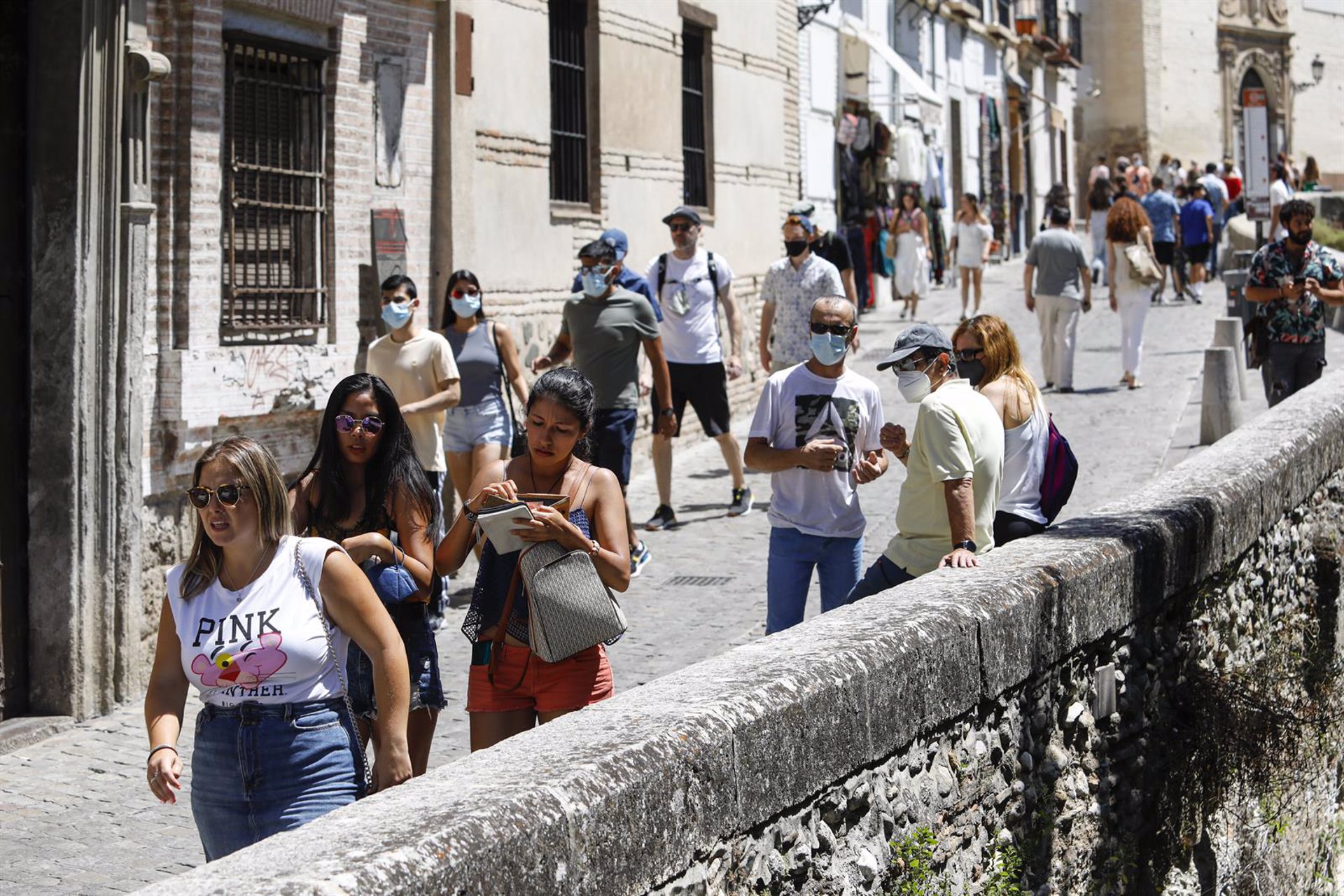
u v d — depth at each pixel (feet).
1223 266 90.63
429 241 34.12
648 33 46.29
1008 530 21.07
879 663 13.28
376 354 29.48
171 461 26.21
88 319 24.04
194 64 26.35
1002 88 115.65
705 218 51.42
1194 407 47.32
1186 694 20.99
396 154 32.73
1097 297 81.87
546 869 9.44
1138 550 18.98
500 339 30.99
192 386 26.17
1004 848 15.58
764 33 56.54
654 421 34.53
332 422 17.02
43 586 24.11
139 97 24.85
